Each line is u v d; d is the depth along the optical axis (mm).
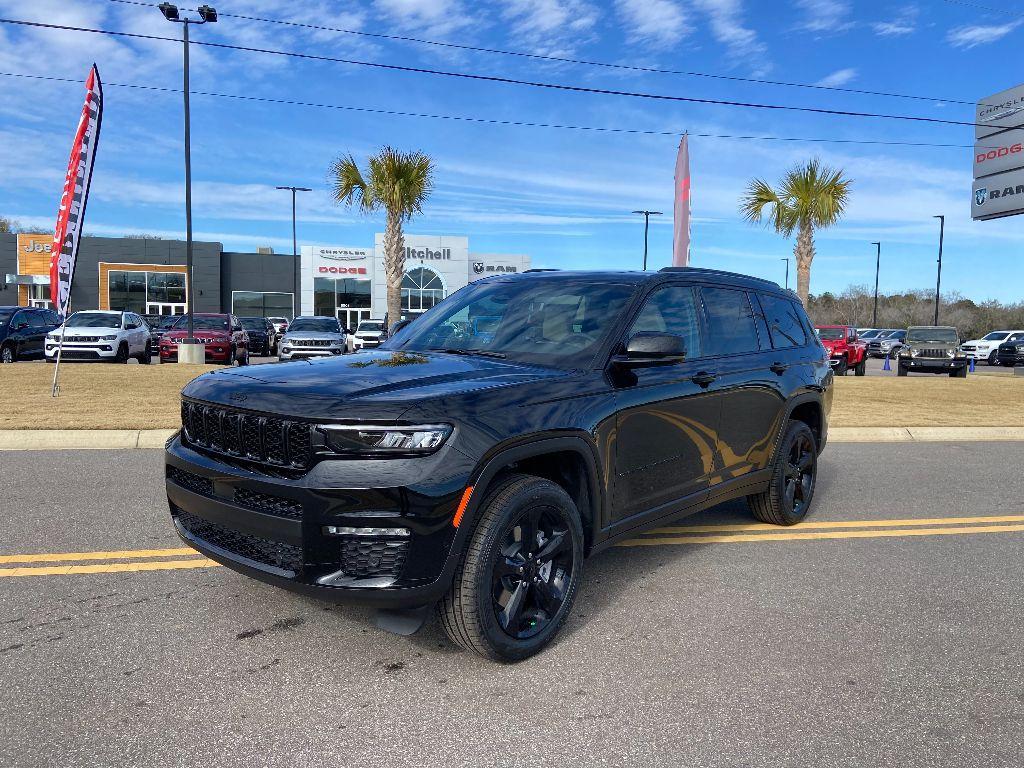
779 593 4086
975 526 5625
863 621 3709
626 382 3748
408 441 2814
